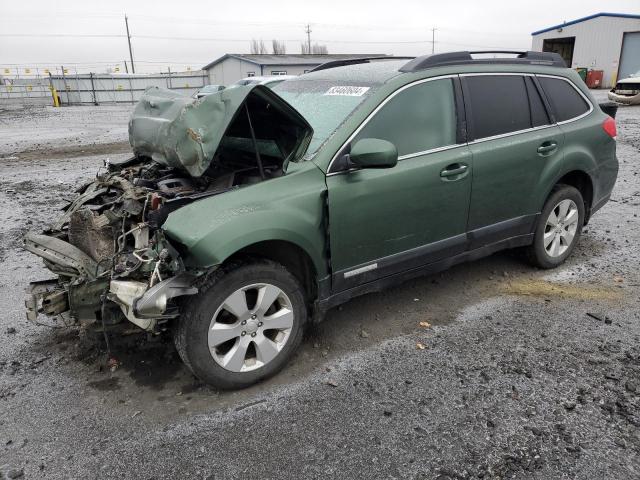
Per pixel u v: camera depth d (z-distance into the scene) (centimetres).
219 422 293
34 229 658
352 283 356
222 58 4644
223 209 299
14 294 466
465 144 391
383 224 355
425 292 452
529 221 451
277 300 331
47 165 1155
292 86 431
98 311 312
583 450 264
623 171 917
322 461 262
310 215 322
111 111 3061
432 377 329
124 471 259
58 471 259
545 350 357
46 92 5091
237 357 314
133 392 322
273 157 350
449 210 387
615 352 352
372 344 372
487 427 283
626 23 3500
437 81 382
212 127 305
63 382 334
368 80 377
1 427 292
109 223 330
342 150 337
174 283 279
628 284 458
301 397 314
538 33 4041
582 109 482
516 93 430
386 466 258
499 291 451
